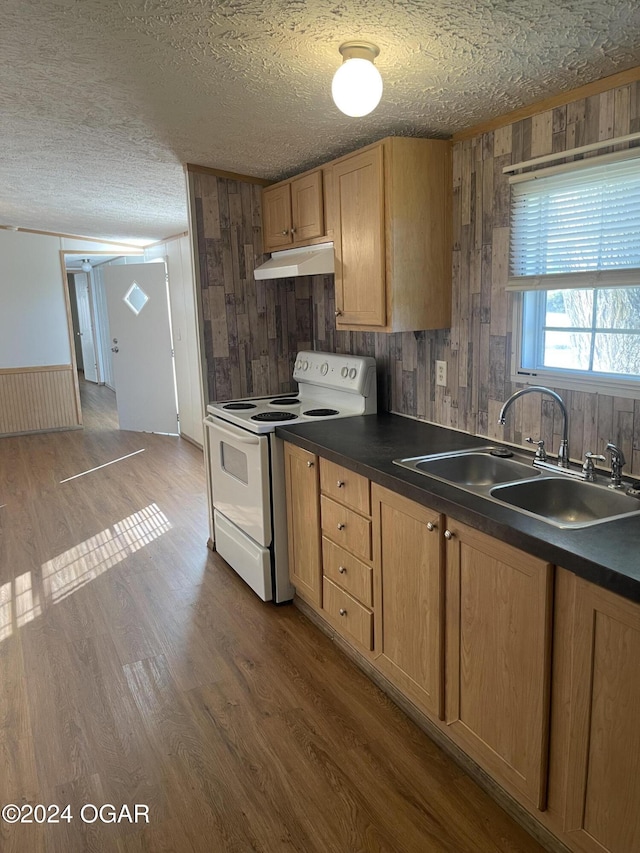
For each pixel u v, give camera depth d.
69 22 1.67
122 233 6.55
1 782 2.01
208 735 2.21
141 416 7.32
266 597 3.12
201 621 3.00
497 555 1.68
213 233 3.48
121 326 7.15
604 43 1.69
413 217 2.54
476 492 1.89
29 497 4.94
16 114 2.52
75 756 2.12
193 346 6.25
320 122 2.52
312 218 3.05
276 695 2.42
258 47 1.81
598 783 1.47
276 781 1.99
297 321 3.80
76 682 2.53
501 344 2.45
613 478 1.91
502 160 2.34
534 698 1.62
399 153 2.48
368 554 2.33
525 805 1.74
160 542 4.00
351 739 2.17
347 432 2.77
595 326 2.12
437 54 1.78
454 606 1.89
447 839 1.76
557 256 2.15
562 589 1.50
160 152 3.09
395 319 2.58
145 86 2.17
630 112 1.86
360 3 1.51
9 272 6.92
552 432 2.27
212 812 1.87
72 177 3.79
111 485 5.22
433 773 2.01
